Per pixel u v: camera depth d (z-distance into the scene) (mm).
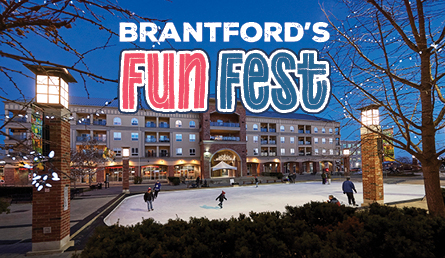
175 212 13383
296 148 53062
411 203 13281
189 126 43500
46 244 7039
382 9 4414
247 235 3902
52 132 7172
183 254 3475
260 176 46906
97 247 3438
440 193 4855
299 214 5559
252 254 3705
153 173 41031
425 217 4312
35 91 6809
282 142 51938
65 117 7301
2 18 2188
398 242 3580
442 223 4004
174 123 42562
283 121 52688
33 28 2475
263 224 4371
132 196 22047
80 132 38219
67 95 7664
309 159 53812
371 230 4035
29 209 15945
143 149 40125
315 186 26984
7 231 9977
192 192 24406
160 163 40656
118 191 25766
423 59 4789
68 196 7766
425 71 4773
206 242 3883
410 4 4473
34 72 6762
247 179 40656
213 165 44812
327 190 22406
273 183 32156
